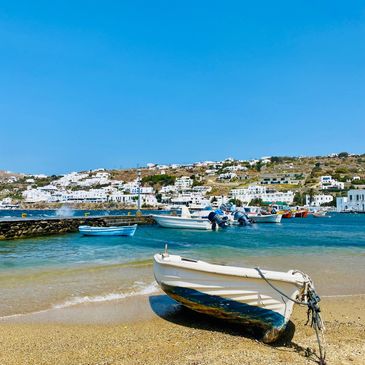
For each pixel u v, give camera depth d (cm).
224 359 769
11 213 15825
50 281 1474
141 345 845
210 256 2283
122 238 3691
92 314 1063
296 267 1864
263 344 864
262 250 2641
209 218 5109
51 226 4216
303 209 12488
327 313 1111
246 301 909
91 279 1516
